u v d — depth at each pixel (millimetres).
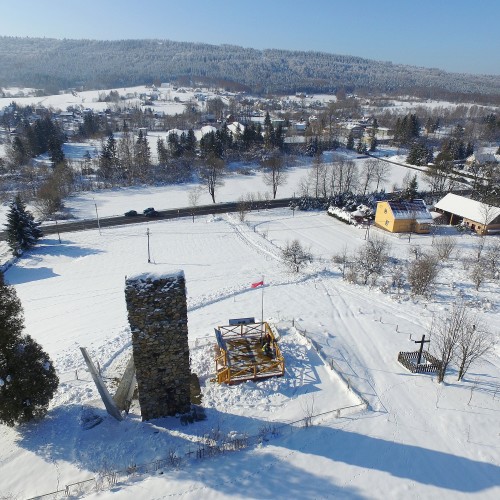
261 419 22453
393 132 160500
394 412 23188
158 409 22219
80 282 47344
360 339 30781
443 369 25266
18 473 19125
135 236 63531
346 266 48562
